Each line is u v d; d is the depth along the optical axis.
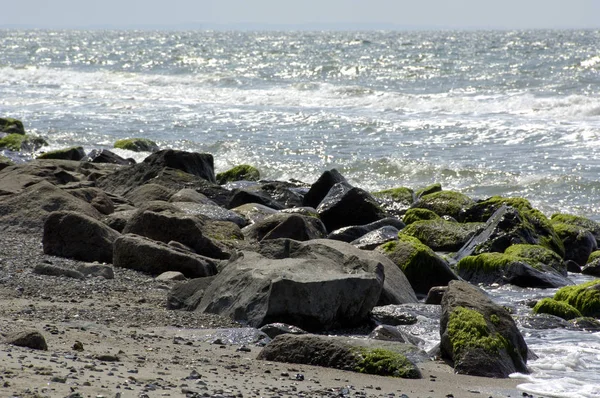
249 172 42.34
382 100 69.50
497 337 15.27
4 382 9.92
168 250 22.59
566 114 59.97
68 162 38.75
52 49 178.25
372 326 18.16
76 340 14.08
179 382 11.32
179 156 36.47
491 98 69.50
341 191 32.62
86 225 23.73
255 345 15.55
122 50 172.62
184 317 17.58
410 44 190.38
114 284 20.73
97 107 70.44
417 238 29.16
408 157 47.84
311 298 17.16
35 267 21.36
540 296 22.86
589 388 13.67
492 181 42.25
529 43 182.88
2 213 27.69
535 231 28.16
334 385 12.62
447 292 16.48
